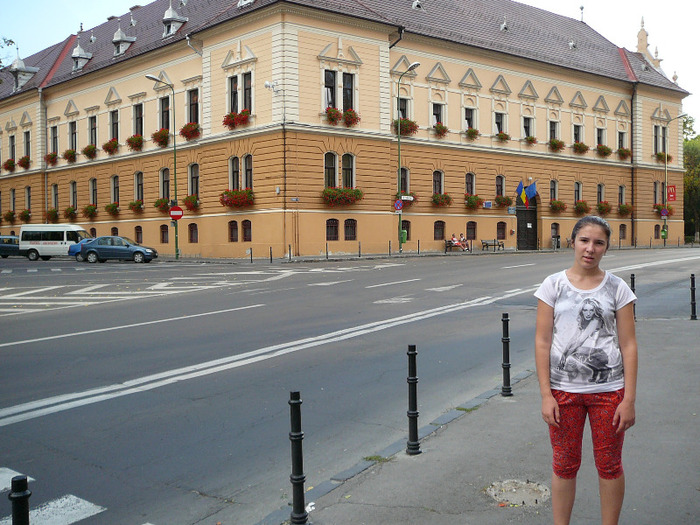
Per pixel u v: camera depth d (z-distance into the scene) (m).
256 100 37.75
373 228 39.78
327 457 6.02
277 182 36.47
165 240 45.38
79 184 52.66
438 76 43.81
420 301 16.98
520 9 55.38
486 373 9.16
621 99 56.91
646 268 26.62
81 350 11.09
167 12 44.44
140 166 46.81
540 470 5.37
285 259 35.41
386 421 7.04
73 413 7.47
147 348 11.18
